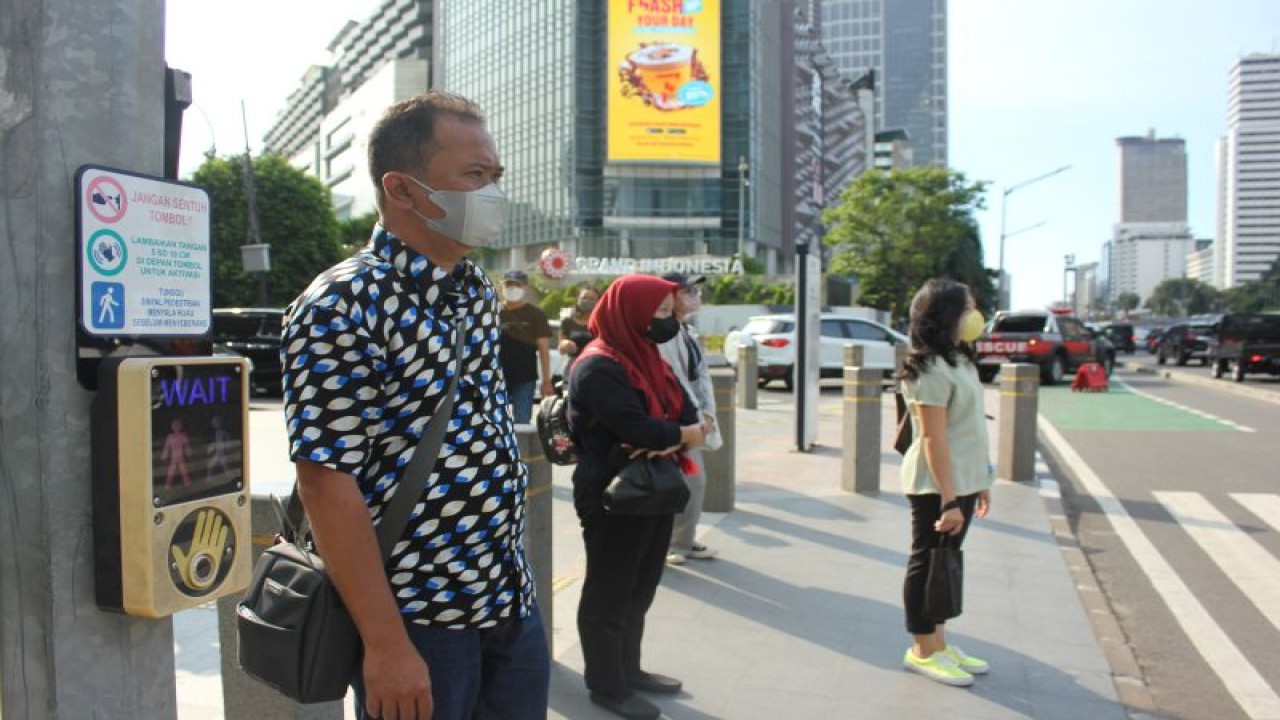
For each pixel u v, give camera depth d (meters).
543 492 3.91
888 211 48.12
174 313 1.72
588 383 3.44
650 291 3.50
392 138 1.78
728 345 21.14
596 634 3.59
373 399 1.67
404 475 1.70
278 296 41.75
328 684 1.71
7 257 1.52
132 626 1.65
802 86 86.12
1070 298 59.38
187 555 1.64
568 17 66.88
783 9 77.81
